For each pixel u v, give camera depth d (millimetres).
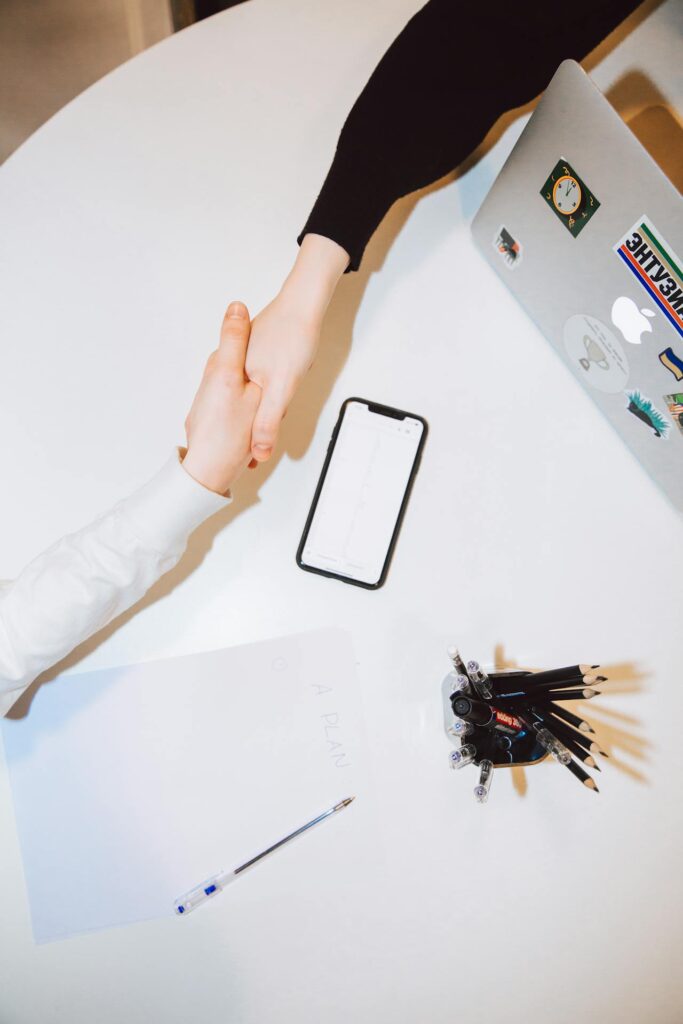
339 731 650
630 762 674
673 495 667
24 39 1079
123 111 679
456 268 685
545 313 656
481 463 675
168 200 674
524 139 554
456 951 656
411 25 624
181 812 639
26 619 572
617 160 495
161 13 1046
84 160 673
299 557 652
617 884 670
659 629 681
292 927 643
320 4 698
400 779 652
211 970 640
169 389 663
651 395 603
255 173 682
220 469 584
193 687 645
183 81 683
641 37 701
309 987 646
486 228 653
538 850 663
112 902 632
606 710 676
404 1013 653
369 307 677
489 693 592
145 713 641
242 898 639
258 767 645
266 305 674
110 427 657
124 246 668
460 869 655
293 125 688
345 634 655
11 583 613
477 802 657
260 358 607
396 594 660
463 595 665
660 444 636
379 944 649
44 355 656
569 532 679
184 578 649
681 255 501
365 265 677
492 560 670
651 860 673
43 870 629
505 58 618
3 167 670
